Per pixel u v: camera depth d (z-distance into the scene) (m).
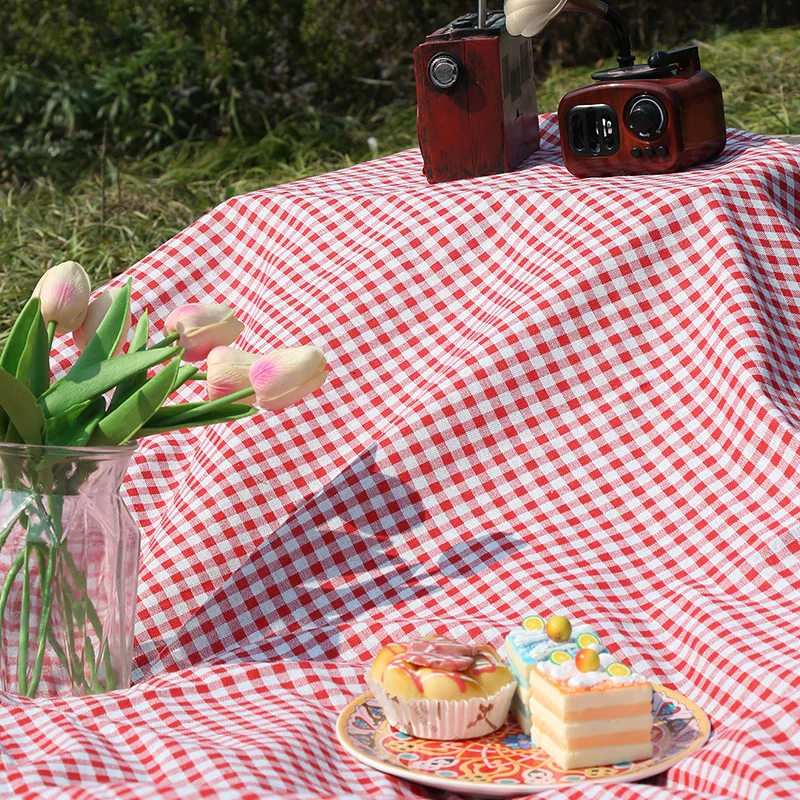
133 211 4.65
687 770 1.10
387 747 1.18
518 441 1.71
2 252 4.15
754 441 1.61
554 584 1.52
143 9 7.69
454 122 2.18
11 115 7.30
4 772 1.11
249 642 1.55
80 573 1.31
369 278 1.96
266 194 2.22
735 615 1.42
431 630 1.48
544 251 1.89
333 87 7.69
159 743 1.16
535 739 1.17
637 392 1.73
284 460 1.74
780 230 1.86
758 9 7.84
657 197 1.84
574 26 7.72
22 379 1.36
